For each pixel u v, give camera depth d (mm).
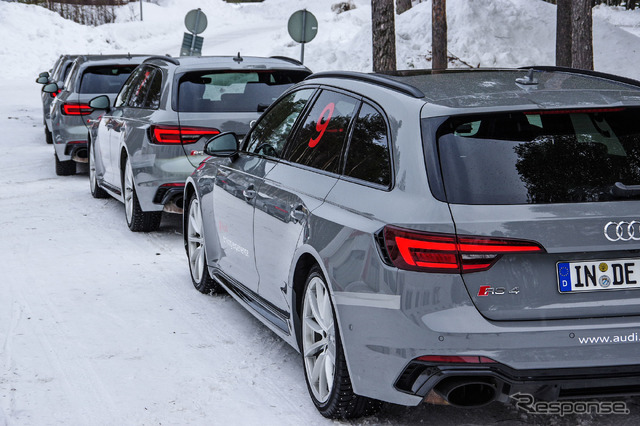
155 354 5270
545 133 3674
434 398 3635
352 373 3816
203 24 20641
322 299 4195
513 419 4113
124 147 9195
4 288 6930
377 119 4078
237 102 8344
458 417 4152
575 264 3488
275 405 4402
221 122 8219
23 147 17422
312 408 4344
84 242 8711
